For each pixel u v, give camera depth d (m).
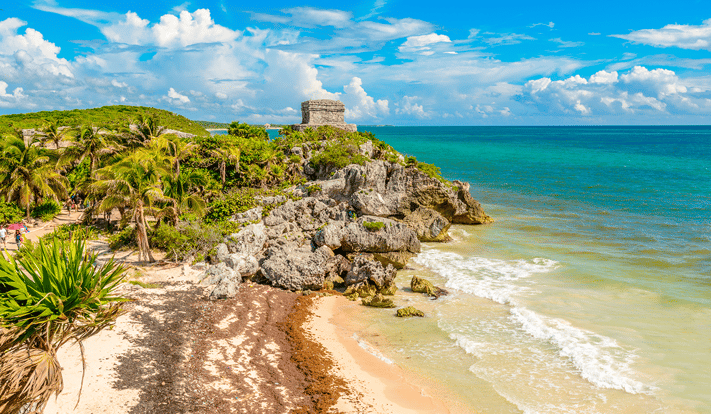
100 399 16.41
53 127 61.06
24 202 42.69
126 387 17.30
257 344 22.50
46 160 45.16
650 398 18.12
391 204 48.66
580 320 25.31
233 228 35.66
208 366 19.77
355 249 36.38
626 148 183.50
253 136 63.62
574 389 18.94
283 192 45.53
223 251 32.78
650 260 36.66
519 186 81.44
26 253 11.33
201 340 22.00
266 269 31.20
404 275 34.31
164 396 17.11
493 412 17.55
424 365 21.08
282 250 33.19
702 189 75.62
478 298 29.30
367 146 60.25
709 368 20.20
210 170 51.84
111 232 39.28
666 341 22.77
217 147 52.53
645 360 20.94
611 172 101.38
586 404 17.91
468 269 34.97
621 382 19.17
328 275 32.53
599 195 70.94
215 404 17.09
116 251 33.62
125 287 26.88
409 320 26.06
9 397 10.30
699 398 18.00
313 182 48.78
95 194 36.84
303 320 25.92
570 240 44.09
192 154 51.62
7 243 35.66
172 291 27.16
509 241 43.91
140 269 30.00
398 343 23.30
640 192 73.31
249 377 19.28
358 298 29.70
